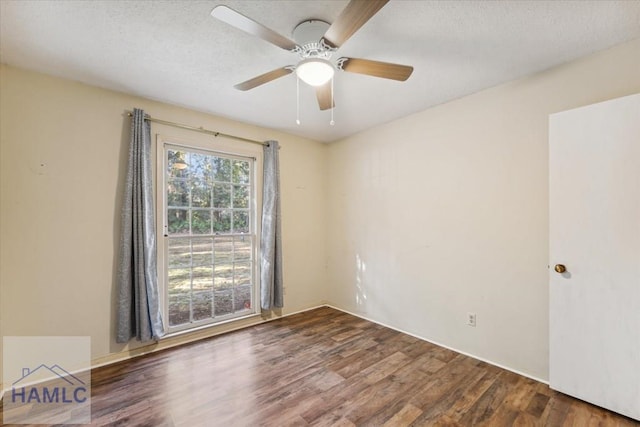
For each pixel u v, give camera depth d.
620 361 1.75
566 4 1.51
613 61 1.88
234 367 2.38
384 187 3.35
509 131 2.35
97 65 2.10
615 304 1.77
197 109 2.93
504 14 1.58
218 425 1.72
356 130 3.60
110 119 2.48
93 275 2.38
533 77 2.22
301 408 1.87
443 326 2.78
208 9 1.55
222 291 3.19
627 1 1.48
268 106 2.86
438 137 2.83
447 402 1.93
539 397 1.96
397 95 2.61
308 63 1.62
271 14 1.58
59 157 2.26
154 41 1.83
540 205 2.18
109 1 1.48
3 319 2.05
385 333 3.09
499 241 2.40
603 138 1.82
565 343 1.97
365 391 2.05
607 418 1.75
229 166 3.26
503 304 2.38
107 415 1.80
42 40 1.80
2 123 2.06
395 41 1.82
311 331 3.15
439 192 2.82
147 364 2.42
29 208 2.14
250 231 3.42
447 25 1.67
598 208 1.84
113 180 2.48
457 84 2.40
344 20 1.34
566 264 1.96
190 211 2.97
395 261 3.22
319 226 4.05
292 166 3.76
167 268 2.81
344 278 3.86
